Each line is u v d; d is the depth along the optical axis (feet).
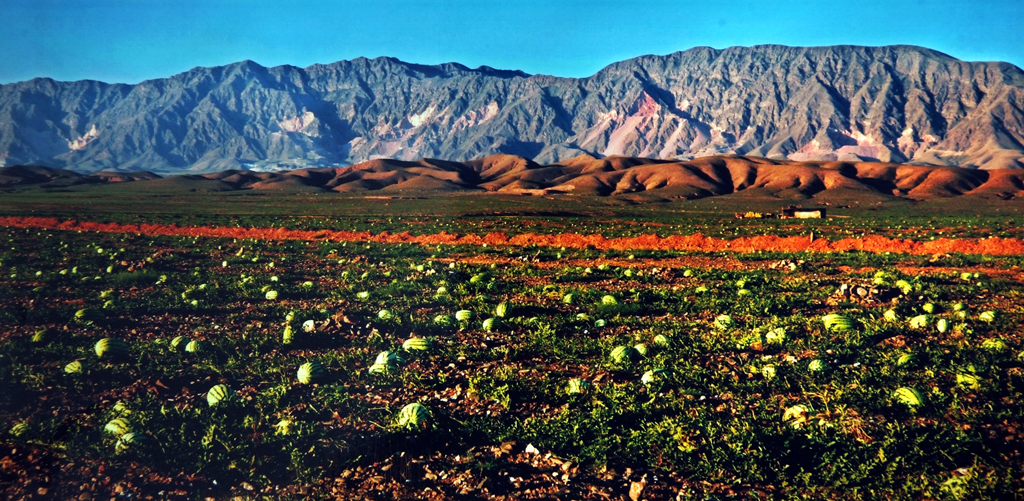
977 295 61.98
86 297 60.90
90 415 29.27
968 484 22.77
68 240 135.74
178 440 26.16
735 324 46.80
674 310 53.42
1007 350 39.45
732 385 33.01
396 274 78.33
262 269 85.25
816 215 293.64
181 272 81.46
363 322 49.06
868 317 50.19
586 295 59.77
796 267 83.61
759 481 23.82
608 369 35.99
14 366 36.86
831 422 27.68
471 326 47.85
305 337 43.32
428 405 30.73
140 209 321.73
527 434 27.14
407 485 23.40
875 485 23.41
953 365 35.99
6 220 206.90
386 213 313.32
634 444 25.98
